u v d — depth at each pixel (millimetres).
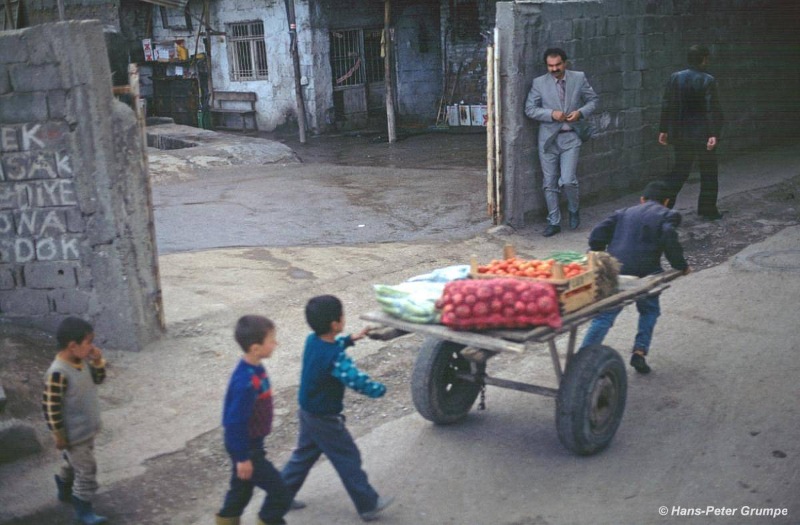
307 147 19984
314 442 4477
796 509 4512
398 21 23438
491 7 21406
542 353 6930
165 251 9781
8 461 5207
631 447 5273
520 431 5562
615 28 11727
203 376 6527
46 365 6457
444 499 4758
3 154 6785
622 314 7766
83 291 6895
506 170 10352
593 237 6367
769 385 6113
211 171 15727
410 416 5855
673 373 6406
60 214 6785
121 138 6703
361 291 8297
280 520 4387
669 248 5844
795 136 17109
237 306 7852
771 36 16047
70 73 6492
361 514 4531
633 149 12555
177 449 5453
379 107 23812
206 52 24203
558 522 4480
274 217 11492
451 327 4676
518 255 9500
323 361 4305
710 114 10211
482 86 22078
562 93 10023
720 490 4730
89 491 4547
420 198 12516
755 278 8508
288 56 22391
